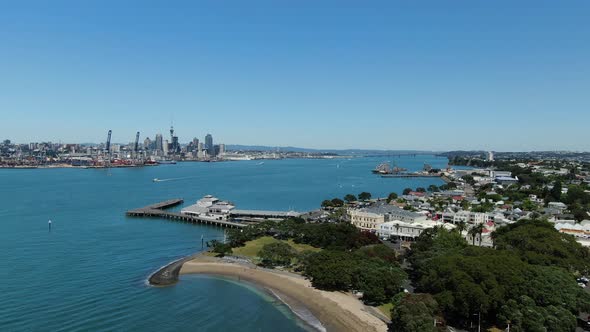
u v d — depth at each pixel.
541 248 158.50
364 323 122.38
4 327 114.50
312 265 159.12
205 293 147.25
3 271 163.88
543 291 117.94
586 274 158.00
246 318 126.81
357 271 148.12
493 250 150.75
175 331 116.00
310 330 119.44
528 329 108.38
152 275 165.00
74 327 115.88
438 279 127.62
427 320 106.56
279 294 147.62
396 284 138.88
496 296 114.31
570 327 108.81
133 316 125.12
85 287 148.50
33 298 136.38
